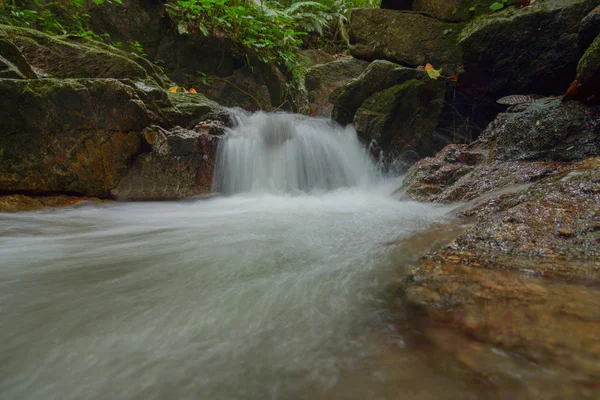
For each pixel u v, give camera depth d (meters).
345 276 1.54
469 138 5.65
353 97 6.04
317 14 11.99
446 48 5.70
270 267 1.79
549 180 2.31
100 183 4.70
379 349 0.91
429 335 0.93
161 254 2.30
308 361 0.90
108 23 7.34
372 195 5.21
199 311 1.31
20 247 2.64
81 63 5.30
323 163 5.95
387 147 5.76
